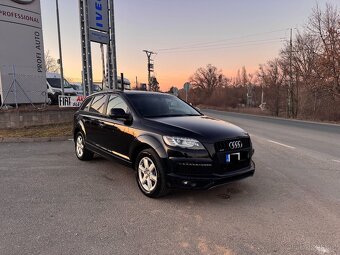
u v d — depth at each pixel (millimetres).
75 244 3412
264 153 8367
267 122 19969
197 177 4328
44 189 5258
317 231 3705
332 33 26219
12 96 14523
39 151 8477
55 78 21578
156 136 4684
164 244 3422
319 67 27500
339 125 17875
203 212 4277
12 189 5250
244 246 3373
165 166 4477
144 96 6000
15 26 14914
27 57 15375
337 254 3213
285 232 3682
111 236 3598
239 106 72938
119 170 6473
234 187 5320
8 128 12062
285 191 5125
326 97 27703
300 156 7953
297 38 30969
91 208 4426
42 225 3877
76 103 14484
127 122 5387
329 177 5949
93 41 14680
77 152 7512
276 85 35906
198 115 5910
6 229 3766
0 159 7484
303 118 26672
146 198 4816
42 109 12922
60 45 23078
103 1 14969
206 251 3275
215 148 4398
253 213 4234
